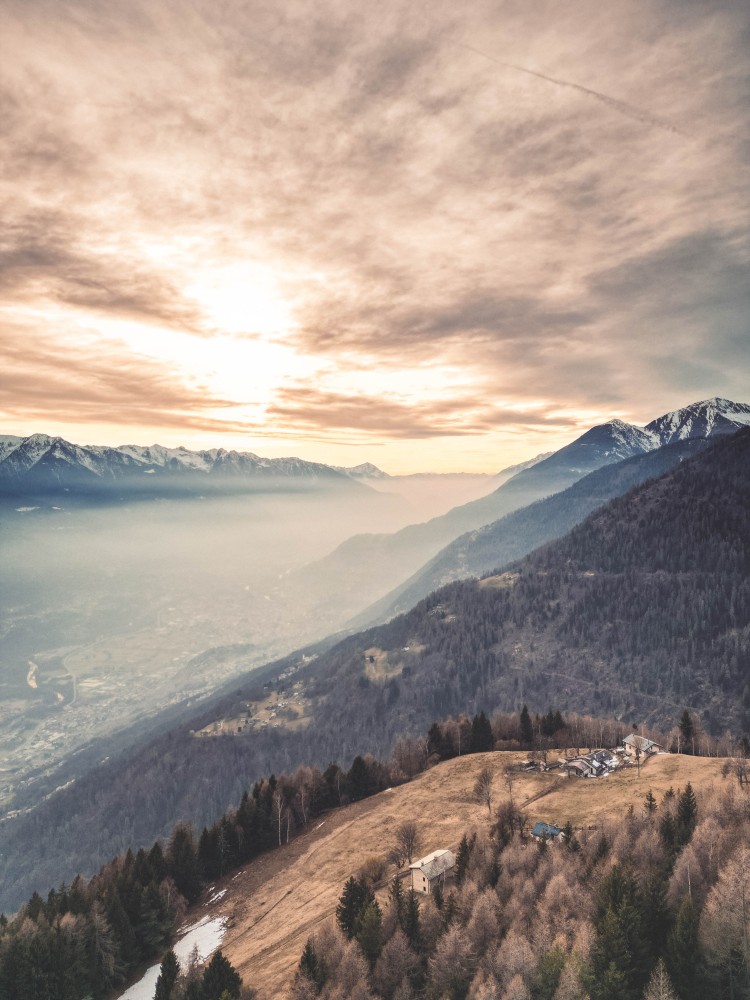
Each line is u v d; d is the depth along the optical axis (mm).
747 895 66312
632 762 140625
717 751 164125
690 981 64875
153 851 134625
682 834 87625
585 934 70438
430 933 83188
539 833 104062
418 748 180125
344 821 145375
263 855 143125
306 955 78375
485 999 66500
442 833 120938
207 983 79688
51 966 90938
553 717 183375
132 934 107438
